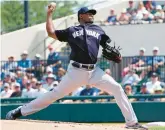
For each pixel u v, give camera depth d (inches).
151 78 1712.6
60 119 1566.2
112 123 1531.7
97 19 2276.1
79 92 1642.5
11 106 1562.5
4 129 863.1
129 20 2101.4
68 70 953.5
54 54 2021.4
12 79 1820.9
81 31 942.4
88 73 944.3
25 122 944.9
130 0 2206.0
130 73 1761.8
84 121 1566.2
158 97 1562.5
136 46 2073.1
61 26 2251.5
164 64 1831.9
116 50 981.8
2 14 3961.6
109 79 951.6
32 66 1921.8
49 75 1761.8
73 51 944.3
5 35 2212.1
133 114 949.8
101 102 1574.8
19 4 3978.8
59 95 973.8
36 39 2228.1
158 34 2066.9
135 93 1676.9
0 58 2203.5
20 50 2225.6
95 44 943.7
